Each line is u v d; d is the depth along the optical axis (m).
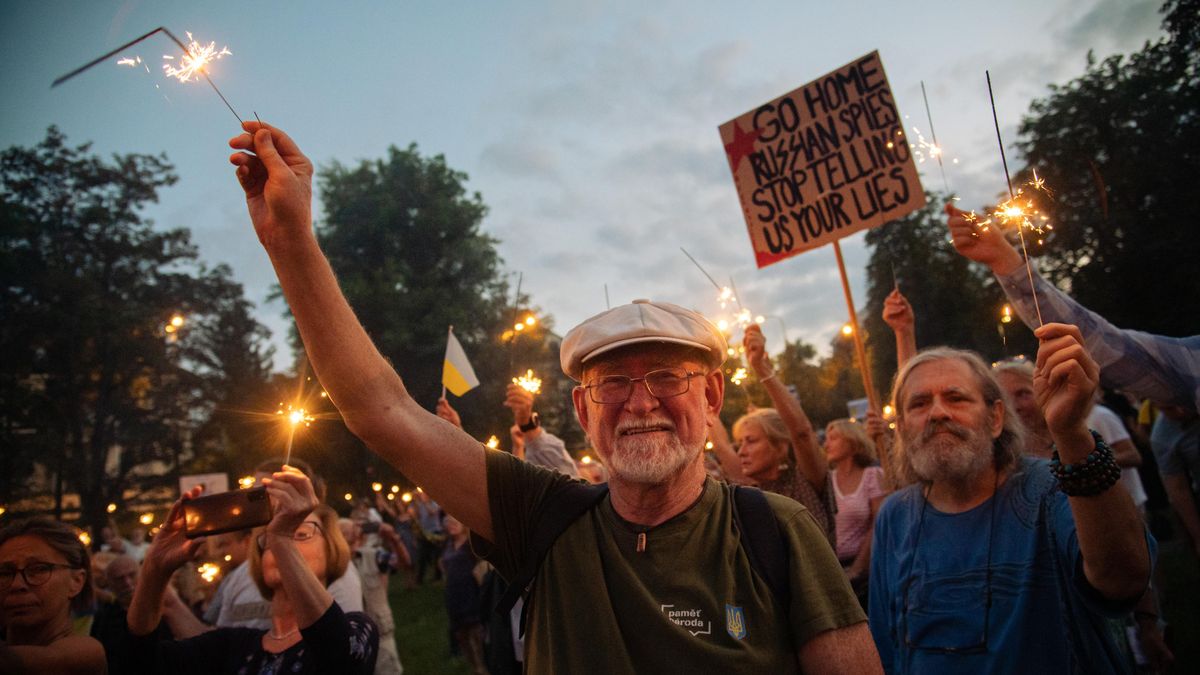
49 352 32.25
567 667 1.65
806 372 31.27
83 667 2.35
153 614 2.67
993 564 2.28
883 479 4.16
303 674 2.62
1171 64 19.64
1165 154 20.20
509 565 1.85
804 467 3.98
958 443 2.40
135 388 34.59
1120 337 2.52
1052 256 21.83
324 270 1.62
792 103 4.93
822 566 1.70
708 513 1.77
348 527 5.55
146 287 35.94
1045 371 1.83
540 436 4.12
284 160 1.62
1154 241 20.38
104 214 34.62
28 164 34.12
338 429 29.27
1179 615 5.68
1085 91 21.02
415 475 1.80
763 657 1.59
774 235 4.95
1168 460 4.66
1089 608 2.04
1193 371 2.46
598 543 1.77
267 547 2.66
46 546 2.47
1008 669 2.16
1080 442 1.82
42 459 30.47
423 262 35.81
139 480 35.00
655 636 1.61
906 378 2.63
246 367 37.38
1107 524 1.84
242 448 35.03
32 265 32.78
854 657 1.62
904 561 2.51
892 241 28.05
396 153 37.31
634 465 1.71
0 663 2.21
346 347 1.65
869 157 4.66
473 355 31.05
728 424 17.59
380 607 5.45
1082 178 21.12
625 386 1.82
